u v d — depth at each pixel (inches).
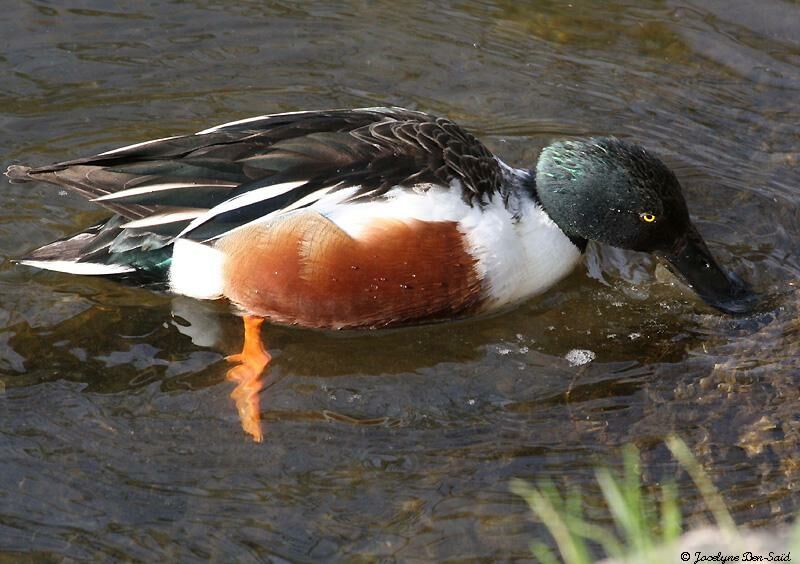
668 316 461.4
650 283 479.2
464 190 422.0
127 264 426.9
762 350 442.0
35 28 584.4
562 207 452.4
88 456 382.0
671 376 429.7
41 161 515.5
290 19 605.3
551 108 563.2
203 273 423.2
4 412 397.1
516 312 459.8
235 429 397.1
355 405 411.5
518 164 530.6
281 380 422.0
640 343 446.9
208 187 413.7
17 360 420.2
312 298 420.8
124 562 347.3
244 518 363.6
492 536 360.5
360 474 381.4
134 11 599.5
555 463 388.5
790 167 531.2
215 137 426.6
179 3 606.9
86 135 533.0
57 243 438.3
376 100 563.5
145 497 368.8
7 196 496.1
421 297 426.6
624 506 337.1
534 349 442.0
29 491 367.9
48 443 386.0
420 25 607.5
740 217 508.1
